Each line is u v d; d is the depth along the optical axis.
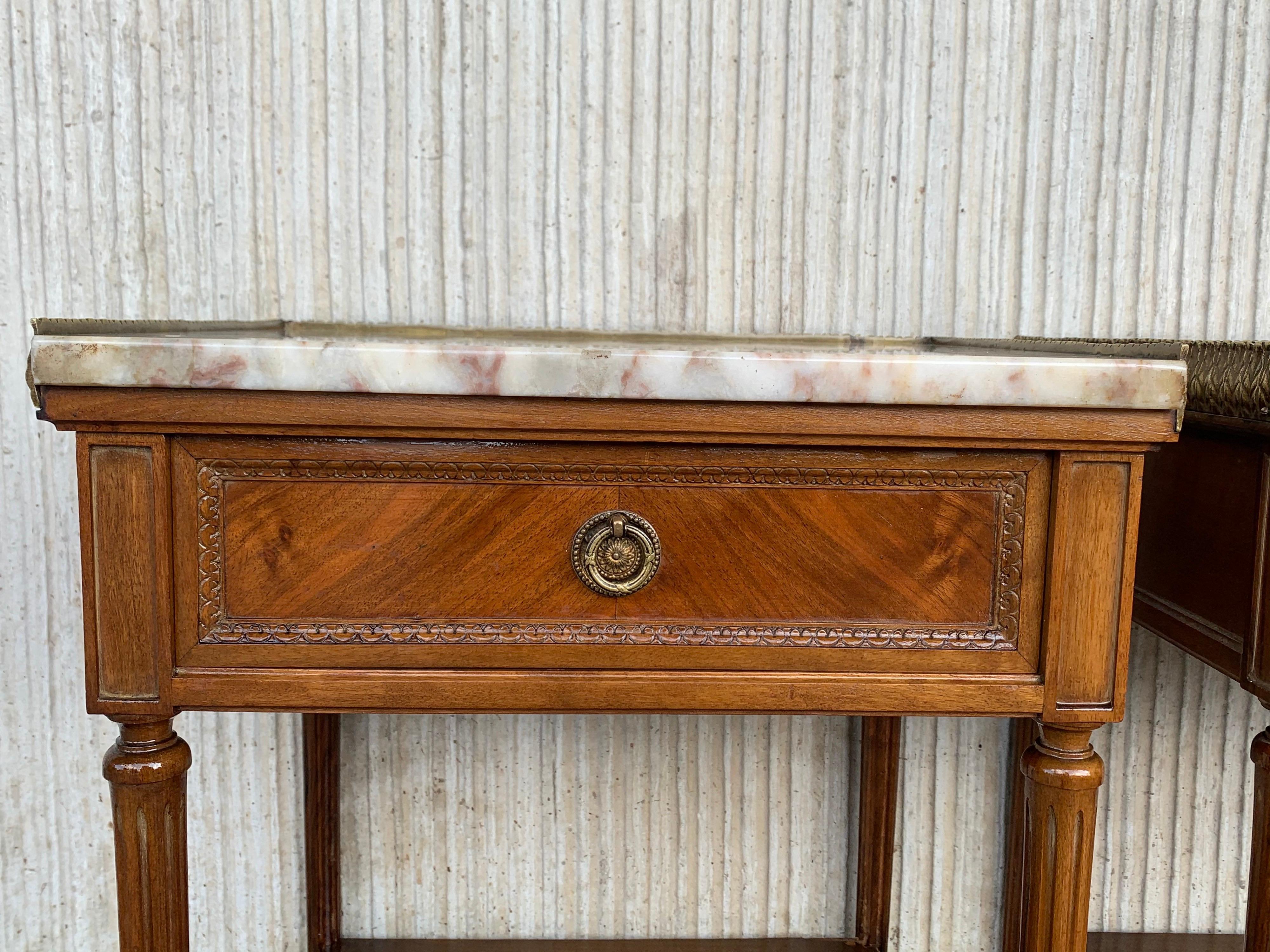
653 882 0.98
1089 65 0.90
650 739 0.96
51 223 0.87
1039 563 0.53
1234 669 0.66
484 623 0.53
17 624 0.91
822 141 0.90
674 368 0.49
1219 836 0.98
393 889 0.97
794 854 0.98
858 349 0.89
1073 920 0.55
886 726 0.93
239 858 0.95
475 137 0.89
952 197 0.91
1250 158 0.91
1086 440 0.51
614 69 0.88
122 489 0.50
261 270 0.89
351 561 0.52
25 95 0.86
